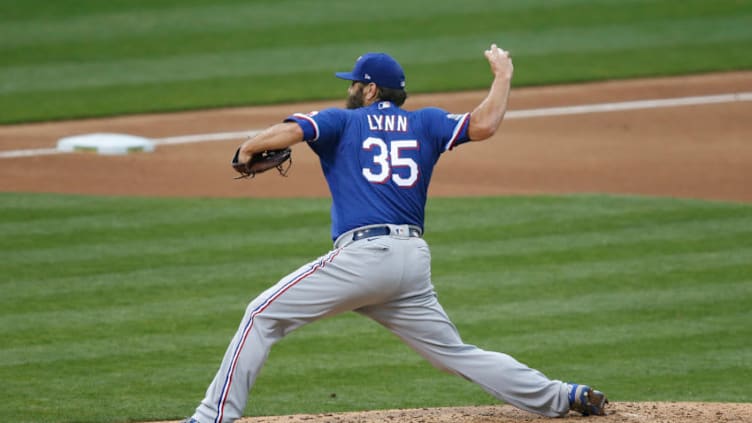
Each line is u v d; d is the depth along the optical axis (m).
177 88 67.38
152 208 45.69
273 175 51.91
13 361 29.73
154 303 34.56
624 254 39.81
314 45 74.62
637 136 59.69
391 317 19.80
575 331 32.47
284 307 19.06
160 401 26.91
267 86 67.50
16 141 57.59
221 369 19.08
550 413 20.30
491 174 52.47
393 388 28.47
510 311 34.09
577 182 51.09
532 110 64.44
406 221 19.45
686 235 42.16
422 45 74.62
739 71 71.31
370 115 19.64
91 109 63.66
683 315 33.84
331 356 31.09
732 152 56.62
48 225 42.94
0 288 35.72
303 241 41.12
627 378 28.75
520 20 79.62
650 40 76.31
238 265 38.28
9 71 70.12
